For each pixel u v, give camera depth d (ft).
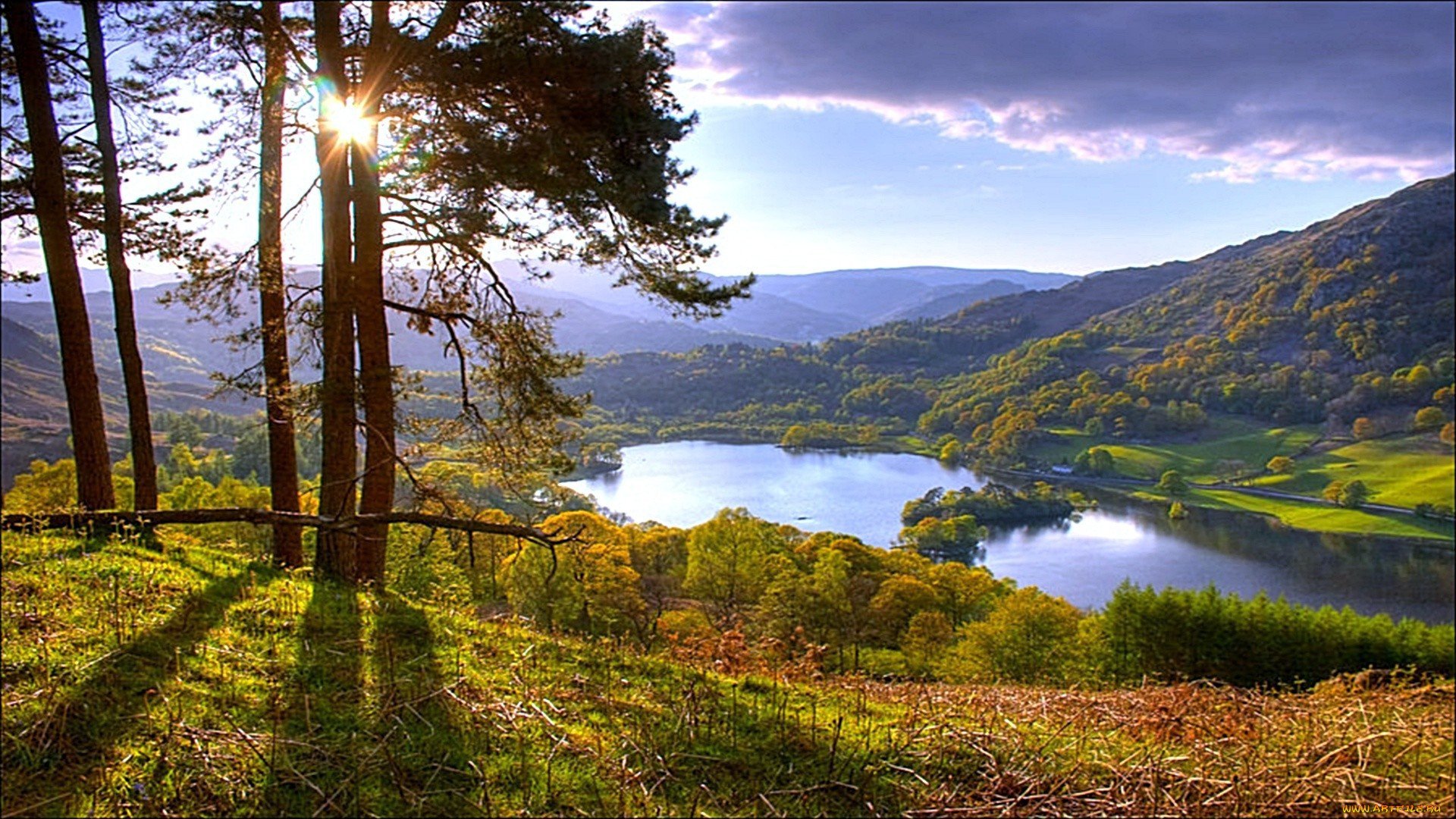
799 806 13.97
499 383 32.30
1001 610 88.63
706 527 113.09
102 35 29.09
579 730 15.39
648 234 28.84
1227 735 20.48
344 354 28.43
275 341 29.27
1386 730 21.89
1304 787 17.16
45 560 19.98
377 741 13.34
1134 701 23.11
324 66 27.86
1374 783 18.30
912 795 14.96
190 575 21.49
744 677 21.57
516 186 27.61
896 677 27.73
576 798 12.83
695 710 17.34
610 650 21.71
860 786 14.89
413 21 28.02
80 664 13.98
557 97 27.09
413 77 27.27
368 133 28.37
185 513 24.02
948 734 17.93
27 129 27.73
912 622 102.73
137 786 10.86
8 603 16.29
